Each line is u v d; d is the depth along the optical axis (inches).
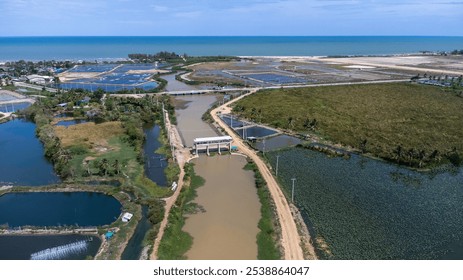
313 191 3346.5
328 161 4047.7
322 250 2485.2
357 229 2751.0
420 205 3117.6
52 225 2812.5
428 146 4402.1
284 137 4869.6
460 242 2608.3
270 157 4168.3
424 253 2480.3
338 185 3472.0
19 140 4943.4
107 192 3309.5
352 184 3494.1
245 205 3107.8
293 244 2544.3
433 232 2728.8
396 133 4881.9
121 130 5093.5
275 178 3607.3
